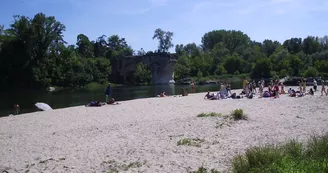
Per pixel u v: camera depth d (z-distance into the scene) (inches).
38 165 417.7
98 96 2215.8
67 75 3656.5
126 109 1111.0
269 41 6441.9
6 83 3304.6
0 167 422.0
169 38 5196.9
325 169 247.3
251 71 4719.5
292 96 1320.1
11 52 3344.0
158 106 1170.6
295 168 256.2
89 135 629.9
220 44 6279.5
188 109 1029.8
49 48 3651.6
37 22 3481.8
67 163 419.2
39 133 706.2
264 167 278.2
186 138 524.4
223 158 389.7
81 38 4992.6
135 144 511.8
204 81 3966.5
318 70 4018.2
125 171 362.3
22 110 1448.1
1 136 690.8
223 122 649.6
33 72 3339.1
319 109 839.1
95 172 369.4
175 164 378.0
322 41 5935.0
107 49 5147.6
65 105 1624.0
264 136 511.8
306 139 461.7
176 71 4746.6
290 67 4138.8
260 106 995.3
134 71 4411.9
